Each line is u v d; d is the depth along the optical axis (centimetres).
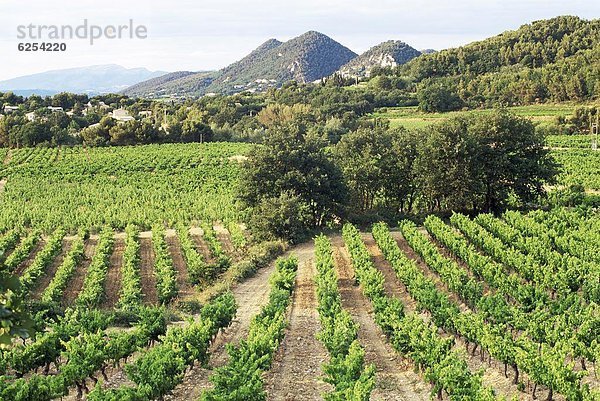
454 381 1842
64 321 2531
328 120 13350
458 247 4028
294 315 3084
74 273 4125
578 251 3822
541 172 5594
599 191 6894
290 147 5494
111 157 10312
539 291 2834
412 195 6116
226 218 5853
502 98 14500
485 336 2211
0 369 2041
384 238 4412
